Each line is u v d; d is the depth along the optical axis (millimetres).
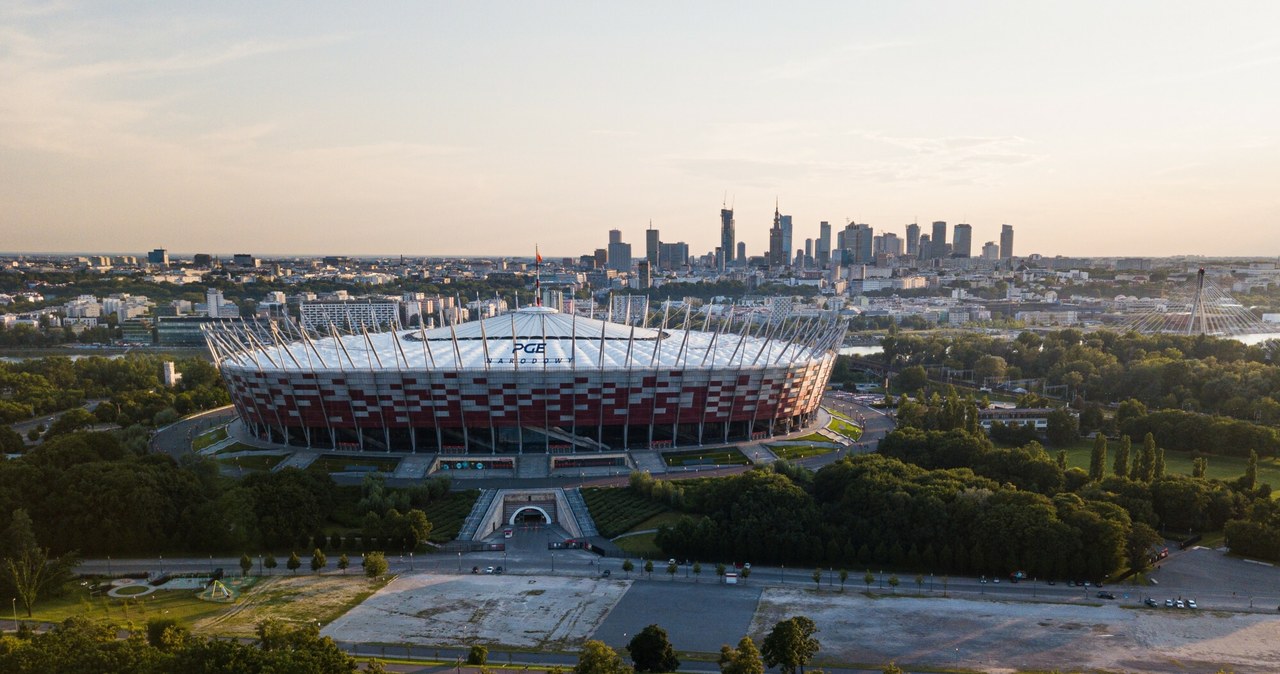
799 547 176500
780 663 127188
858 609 155000
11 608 151500
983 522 173625
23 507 177250
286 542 184500
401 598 160500
